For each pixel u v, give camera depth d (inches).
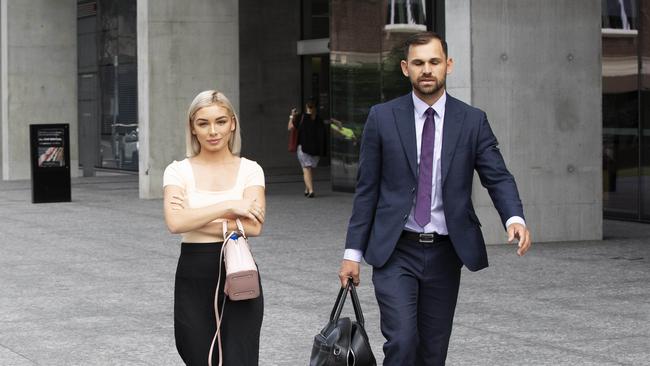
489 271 504.7
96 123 1473.9
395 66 901.8
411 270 223.6
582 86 619.8
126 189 1075.3
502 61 605.3
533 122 613.6
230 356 210.5
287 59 1316.4
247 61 1312.7
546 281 473.1
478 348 336.2
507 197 220.5
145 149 944.3
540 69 612.4
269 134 1323.8
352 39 950.4
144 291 461.4
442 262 223.9
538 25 609.9
